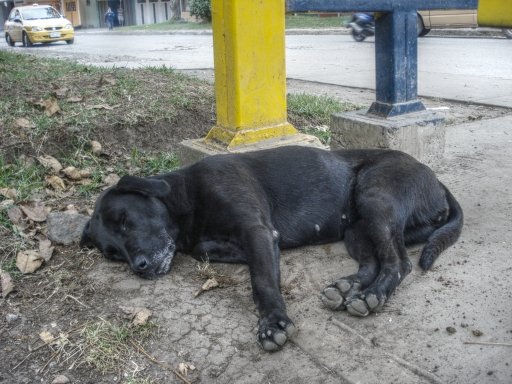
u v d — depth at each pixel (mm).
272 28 2523
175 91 3422
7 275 1999
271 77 2559
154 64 6332
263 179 2111
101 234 1998
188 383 1608
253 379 1604
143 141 2973
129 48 10000
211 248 2061
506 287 1843
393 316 1759
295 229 2113
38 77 3621
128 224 1966
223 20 2482
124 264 2090
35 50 10188
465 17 8594
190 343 1729
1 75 3637
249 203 1997
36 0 28438
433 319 1733
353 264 2023
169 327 1789
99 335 1752
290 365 1631
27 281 2016
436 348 1635
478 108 3803
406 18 2598
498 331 1676
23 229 2250
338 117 2768
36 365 1693
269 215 2059
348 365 1609
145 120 3035
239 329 1769
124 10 27484
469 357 1601
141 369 1660
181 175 2092
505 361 1583
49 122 2863
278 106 2598
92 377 1648
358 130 2684
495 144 2986
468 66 5766
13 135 2779
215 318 1816
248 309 1848
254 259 1865
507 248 2035
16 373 1673
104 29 22547
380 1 2523
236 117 2523
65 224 2219
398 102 2662
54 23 12383
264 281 1816
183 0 24516
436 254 1970
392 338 1680
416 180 2076
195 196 2059
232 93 2518
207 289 1938
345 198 2152
